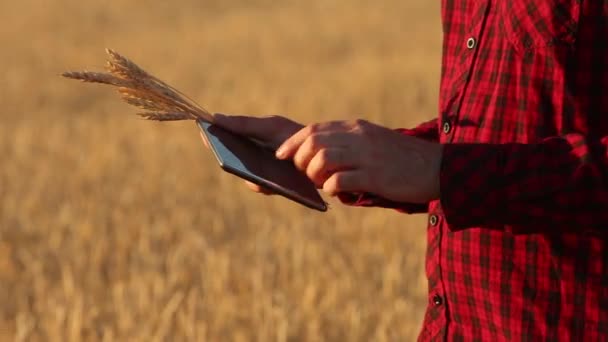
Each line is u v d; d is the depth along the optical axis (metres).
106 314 5.93
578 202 1.83
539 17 2.04
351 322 5.62
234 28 26.39
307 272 6.62
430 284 2.36
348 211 8.02
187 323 5.54
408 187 1.84
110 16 30.83
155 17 31.00
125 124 13.02
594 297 2.04
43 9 30.86
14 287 6.48
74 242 7.46
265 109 14.11
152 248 7.42
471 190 1.83
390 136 1.86
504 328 2.14
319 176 1.85
